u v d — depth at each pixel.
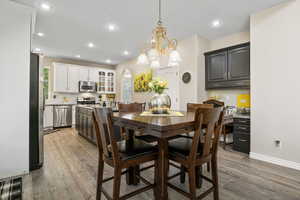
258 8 2.50
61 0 2.26
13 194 1.61
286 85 2.29
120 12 2.61
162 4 2.39
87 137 3.53
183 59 3.88
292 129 2.25
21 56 2.06
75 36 3.64
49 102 5.50
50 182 1.86
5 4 1.98
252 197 1.58
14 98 2.01
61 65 5.53
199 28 3.26
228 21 2.95
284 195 1.61
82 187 1.76
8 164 1.96
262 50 2.54
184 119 1.42
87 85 5.93
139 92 5.53
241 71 3.04
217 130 1.37
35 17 2.68
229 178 1.96
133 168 1.82
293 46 2.23
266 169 2.21
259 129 2.58
